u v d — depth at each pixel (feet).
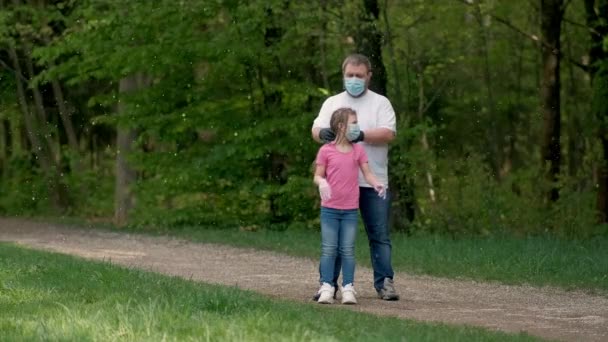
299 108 143.33
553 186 128.26
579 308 64.49
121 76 149.89
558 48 145.89
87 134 208.74
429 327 47.24
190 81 145.48
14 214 199.52
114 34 143.43
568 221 122.21
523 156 221.05
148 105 146.00
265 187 141.28
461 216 125.80
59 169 199.93
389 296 66.54
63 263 75.15
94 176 197.26
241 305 50.49
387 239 66.49
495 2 157.38
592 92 146.72
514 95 193.36
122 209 165.27
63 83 201.46
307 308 53.83
